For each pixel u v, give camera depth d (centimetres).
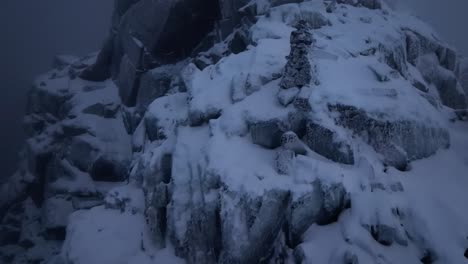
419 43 1983
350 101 1074
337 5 2023
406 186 948
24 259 2312
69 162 2516
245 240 898
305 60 1130
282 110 1105
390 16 2136
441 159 1112
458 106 2030
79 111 2664
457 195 941
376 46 1591
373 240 827
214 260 996
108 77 3055
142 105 2417
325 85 1140
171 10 2298
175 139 1368
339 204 895
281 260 884
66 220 2309
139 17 2531
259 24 1717
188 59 2495
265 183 934
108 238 1302
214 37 2398
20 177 2967
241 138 1115
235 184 948
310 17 1758
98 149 2398
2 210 2947
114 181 2362
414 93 1244
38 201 2795
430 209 886
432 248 806
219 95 1328
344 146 992
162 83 2366
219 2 2264
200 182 1075
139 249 1210
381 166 1002
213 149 1075
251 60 1401
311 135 1048
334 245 830
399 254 808
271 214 913
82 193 2338
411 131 1075
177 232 1077
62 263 1325
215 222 990
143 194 1477
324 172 917
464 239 807
